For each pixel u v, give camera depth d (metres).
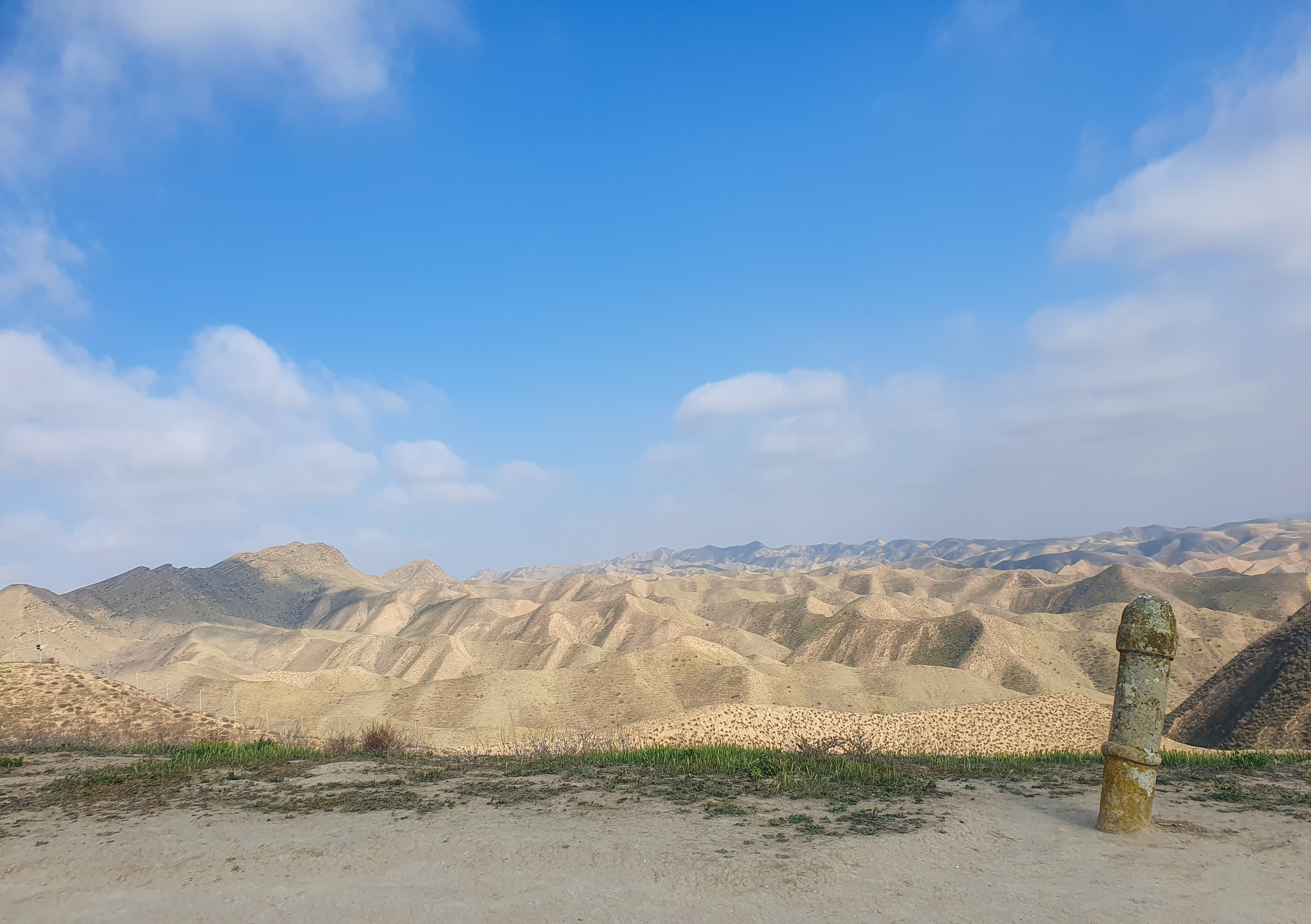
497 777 14.77
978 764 15.72
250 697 96.56
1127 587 199.50
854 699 92.94
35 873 9.58
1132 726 10.14
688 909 7.90
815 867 8.88
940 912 7.68
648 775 14.72
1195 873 8.57
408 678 159.50
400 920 7.86
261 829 11.16
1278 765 15.16
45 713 36.91
